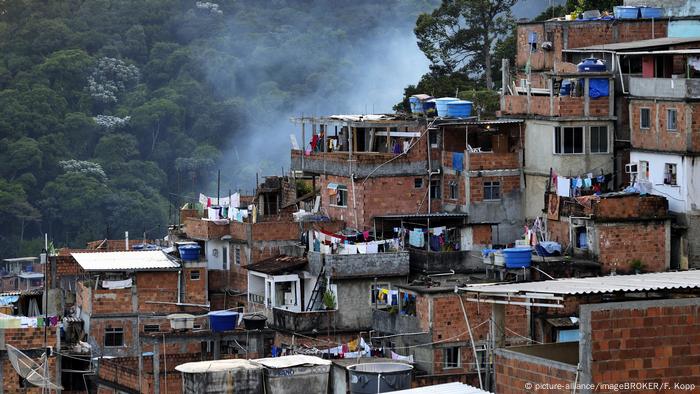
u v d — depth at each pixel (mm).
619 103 111125
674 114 104625
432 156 119000
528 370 55219
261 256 120062
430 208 118750
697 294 57656
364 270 109688
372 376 77750
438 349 98875
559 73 111625
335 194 120625
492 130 116625
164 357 100812
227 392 75688
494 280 102812
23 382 107000
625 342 52062
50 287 130750
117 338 119625
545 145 113062
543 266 102875
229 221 124188
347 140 124188
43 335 108562
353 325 109188
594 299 59938
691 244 103750
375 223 117312
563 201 107688
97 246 154000
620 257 104250
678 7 121500
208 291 123938
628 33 120188
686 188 103750
